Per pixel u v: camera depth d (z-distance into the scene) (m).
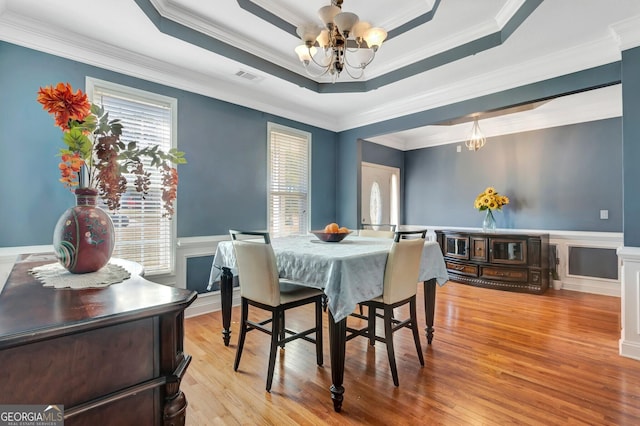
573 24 2.24
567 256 4.31
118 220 2.76
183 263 3.14
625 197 2.33
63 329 0.66
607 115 4.04
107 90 2.67
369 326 2.52
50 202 2.40
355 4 2.37
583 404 1.75
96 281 1.06
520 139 4.78
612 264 3.99
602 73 2.51
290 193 4.17
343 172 4.68
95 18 2.23
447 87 3.38
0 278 2.20
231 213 3.54
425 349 2.46
